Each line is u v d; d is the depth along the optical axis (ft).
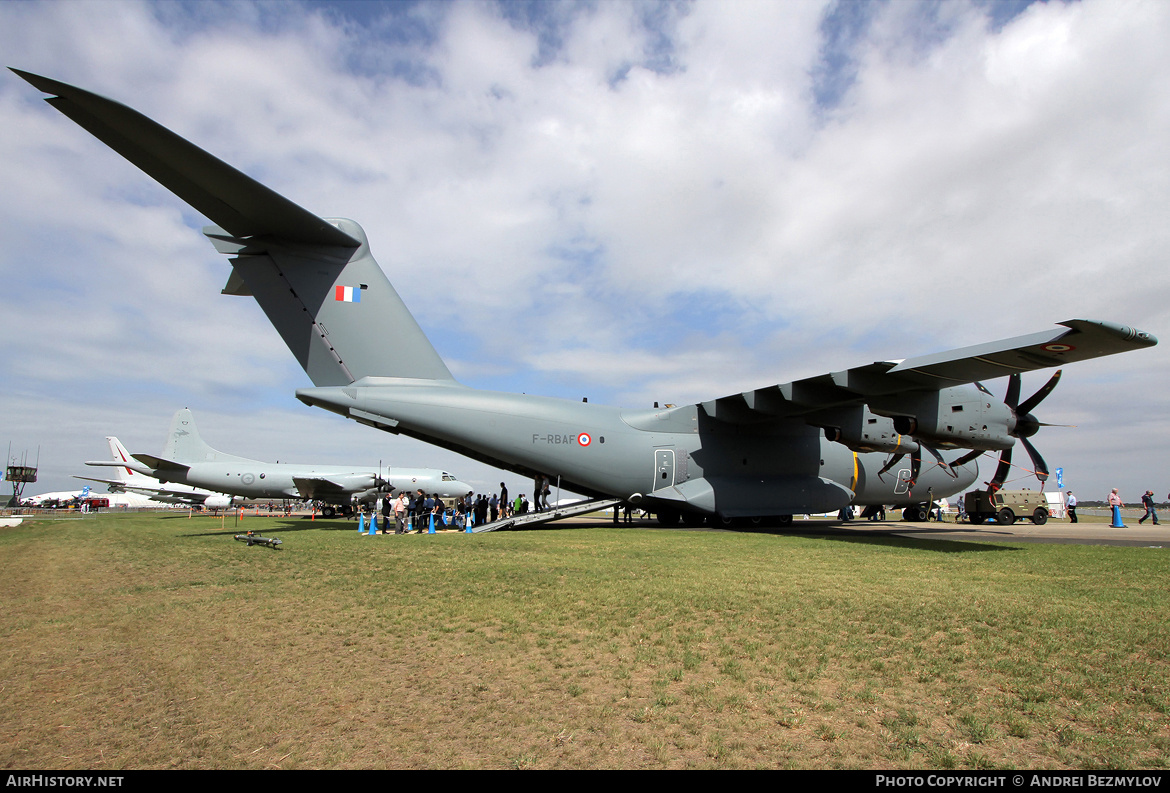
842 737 9.61
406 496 56.95
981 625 15.92
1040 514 70.13
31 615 18.65
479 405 51.26
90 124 26.50
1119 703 10.78
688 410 58.23
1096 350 33.17
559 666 13.20
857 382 41.86
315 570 27.09
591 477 54.85
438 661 13.67
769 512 57.72
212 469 104.58
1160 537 45.52
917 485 65.77
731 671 12.68
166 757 9.18
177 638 15.81
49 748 9.50
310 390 46.32
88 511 190.29
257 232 42.47
